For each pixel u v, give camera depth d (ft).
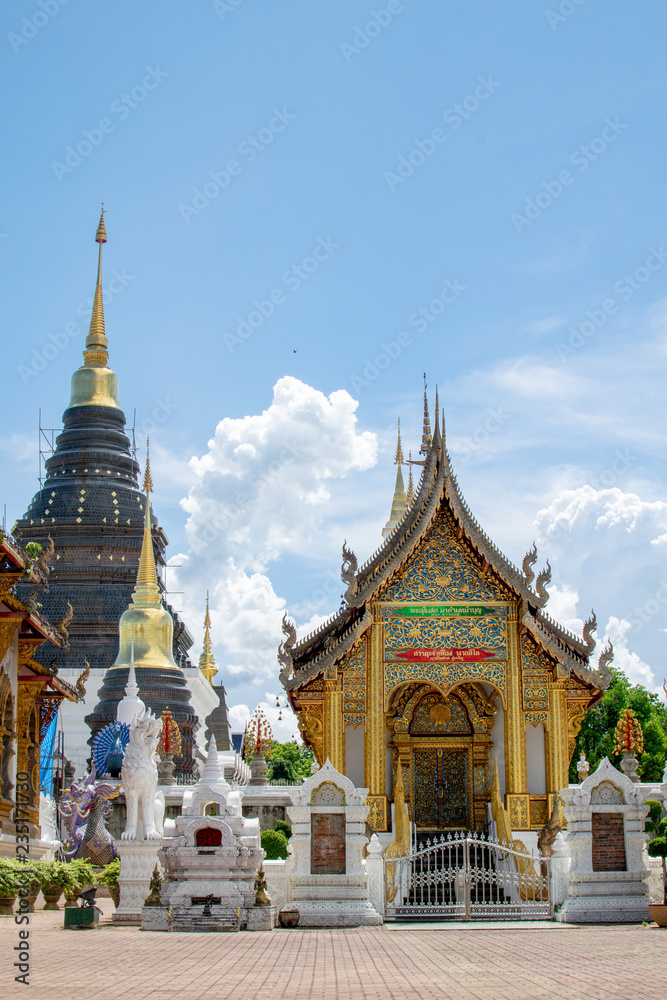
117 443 310.24
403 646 137.90
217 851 90.89
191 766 249.34
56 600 284.61
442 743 142.92
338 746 134.92
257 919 90.63
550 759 135.03
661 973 57.67
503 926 94.32
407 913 100.94
